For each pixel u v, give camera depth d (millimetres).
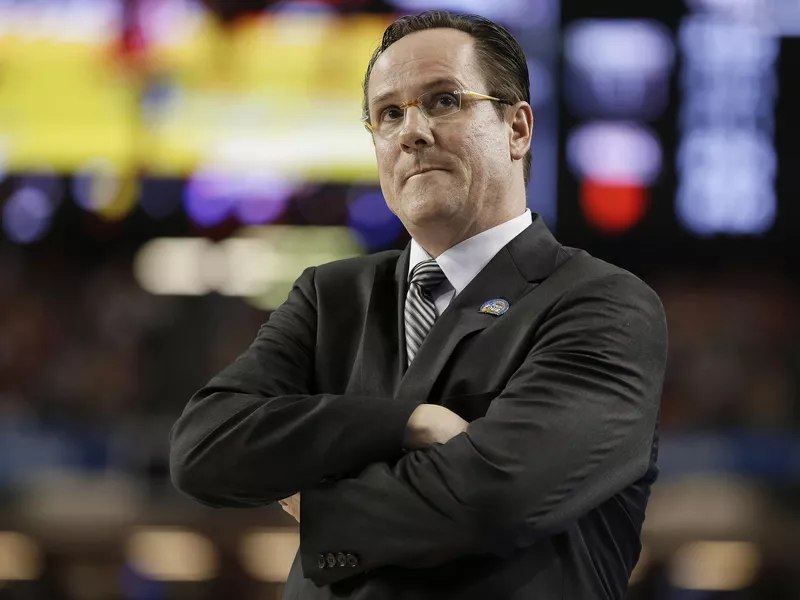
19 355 45000
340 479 5984
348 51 40188
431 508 5641
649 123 39812
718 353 44875
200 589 27375
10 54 40906
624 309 6234
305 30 40125
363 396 6109
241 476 6066
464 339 6301
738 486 31641
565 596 5852
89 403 44281
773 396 44219
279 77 40688
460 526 5594
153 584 27859
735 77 39656
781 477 33094
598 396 5914
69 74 41031
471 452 5676
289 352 6824
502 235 6625
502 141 6637
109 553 28875
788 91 39594
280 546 27531
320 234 42938
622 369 6043
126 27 40594
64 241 44031
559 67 39500
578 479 5746
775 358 44750
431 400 6215
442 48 6523
